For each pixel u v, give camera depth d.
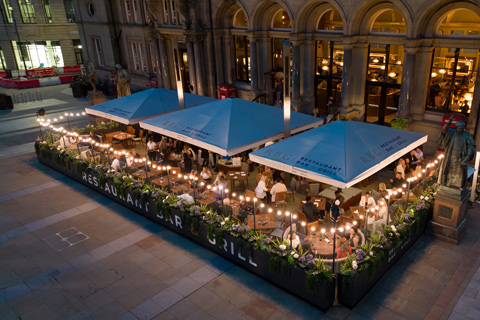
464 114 16.67
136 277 11.28
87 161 17.14
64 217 14.99
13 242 13.45
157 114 18.53
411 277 10.65
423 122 17.64
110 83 36.03
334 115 19.55
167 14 27.55
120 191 15.10
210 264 11.71
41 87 42.31
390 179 15.30
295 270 9.79
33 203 16.25
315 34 20.28
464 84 16.34
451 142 11.52
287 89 14.16
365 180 15.77
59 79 43.69
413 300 9.81
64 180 18.52
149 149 19.05
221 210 12.66
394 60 18.47
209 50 24.64
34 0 47.28
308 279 9.37
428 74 17.12
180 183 15.41
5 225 14.59
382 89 19.25
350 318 9.33
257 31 22.14
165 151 18.41
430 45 16.47
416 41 16.14
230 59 24.91
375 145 12.18
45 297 10.65
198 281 10.96
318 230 12.09
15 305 10.39
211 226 11.79
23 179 18.73
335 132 12.45
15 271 11.87
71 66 49.97
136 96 19.73
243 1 21.88
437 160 13.78
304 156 11.83
